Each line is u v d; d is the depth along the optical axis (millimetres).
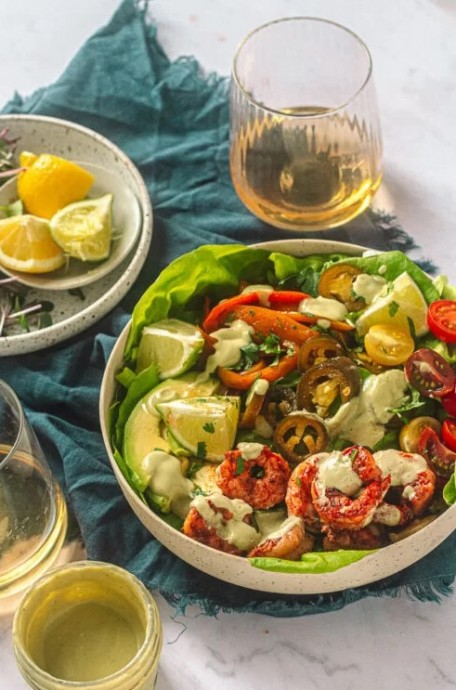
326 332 955
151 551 932
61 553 947
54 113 1178
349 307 969
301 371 943
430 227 1089
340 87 1125
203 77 1197
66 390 1012
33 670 809
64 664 850
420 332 951
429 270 1060
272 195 1060
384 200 1104
